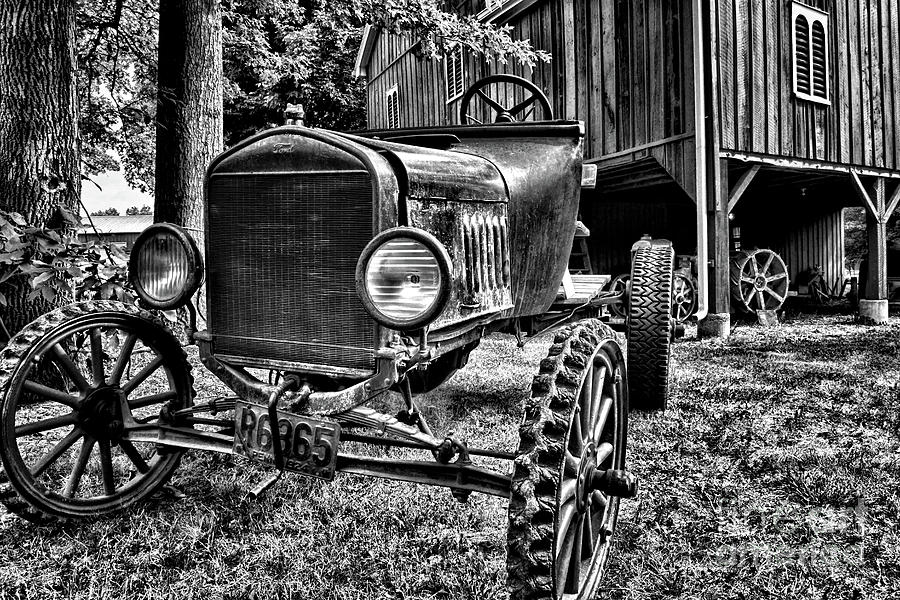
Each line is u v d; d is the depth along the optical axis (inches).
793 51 359.3
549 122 130.5
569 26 409.1
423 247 69.1
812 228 521.3
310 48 700.7
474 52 352.2
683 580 83.8
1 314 159.5
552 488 62.8
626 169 396.8
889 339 307.1
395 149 83.7
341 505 103.9
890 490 112.3
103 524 96.7
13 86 156.7
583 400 73.2
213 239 86.4
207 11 284.0
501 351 258.8
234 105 877.2
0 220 136.9
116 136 345.1
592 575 77.2
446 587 80.6
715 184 325.4
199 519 98.3
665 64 343.9
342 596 78.3
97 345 98.5
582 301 150.1
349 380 80.8
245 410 82.5
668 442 138.6
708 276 341.1
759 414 162.6
